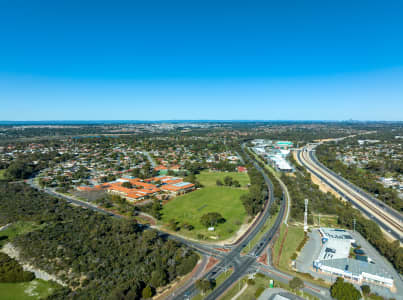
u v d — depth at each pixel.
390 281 103.50
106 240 135.50
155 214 174.75
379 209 196.00
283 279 107.94
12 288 101.19
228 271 113.81
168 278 107.56
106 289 98.12
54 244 131.00
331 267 112.81
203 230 156.38
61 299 94.19
